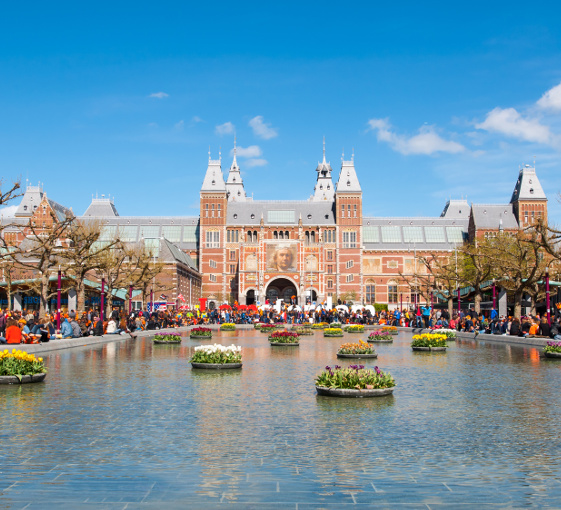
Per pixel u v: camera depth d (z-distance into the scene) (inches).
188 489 440.1
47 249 2240.4
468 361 1370.6
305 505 410.0
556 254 2186.3
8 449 543.8
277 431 617.0
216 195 5954.7
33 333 1608.0
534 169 5757.9
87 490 437.7
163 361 1317.7
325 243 5905.5
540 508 408.5
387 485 450.6
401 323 3727.9
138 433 605.0
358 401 796.6
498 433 614.5
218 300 5831.7
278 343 1887.3
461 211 6565.0
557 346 1441.9
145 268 3075.8
